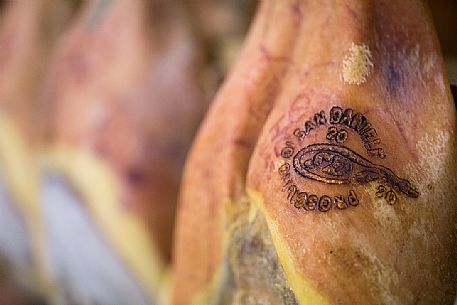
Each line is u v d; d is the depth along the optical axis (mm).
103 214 839
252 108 512
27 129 967
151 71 847
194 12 873
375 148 433
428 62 450
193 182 567
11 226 1043
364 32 453
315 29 483
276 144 464
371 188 427
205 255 556
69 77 892
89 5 921
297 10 502
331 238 427
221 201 518
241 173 506
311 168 438
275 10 519
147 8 852
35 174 946
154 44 849
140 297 848
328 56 466
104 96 854
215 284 542
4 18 1083
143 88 844
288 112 471
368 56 449
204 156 552
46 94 925
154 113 842
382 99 443
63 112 886
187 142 849
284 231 441
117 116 844
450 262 429
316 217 431
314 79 467
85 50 888
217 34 870
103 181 839
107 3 890
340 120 441
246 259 492
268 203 458
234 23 879
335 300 427
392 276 424
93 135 849
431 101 445
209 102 849
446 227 429
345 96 445
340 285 427
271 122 484
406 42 452
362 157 432
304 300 436
